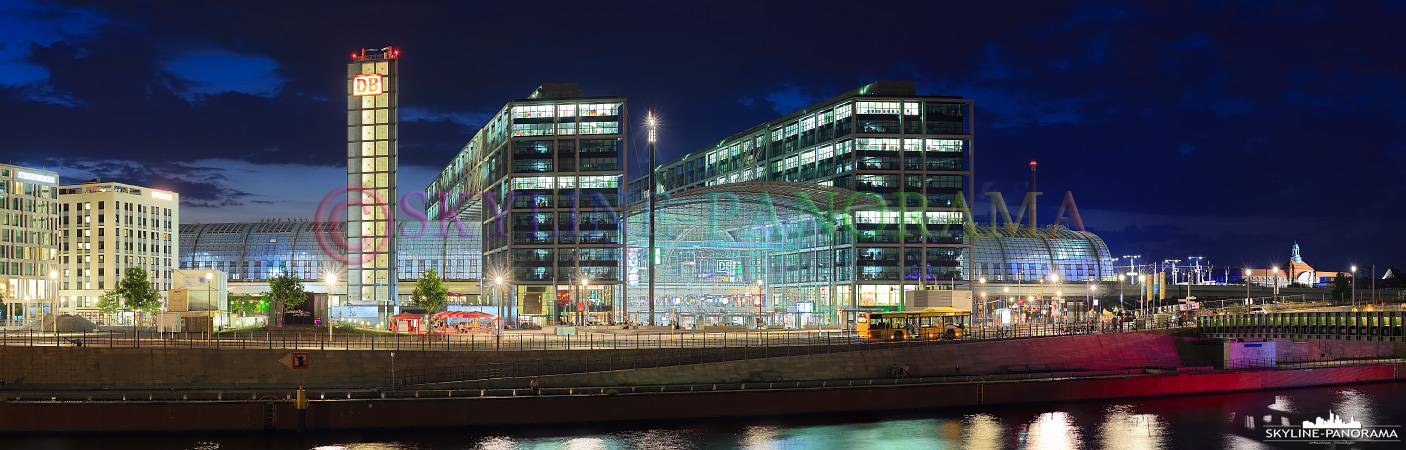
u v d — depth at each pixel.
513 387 101.56
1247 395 118.69
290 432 88.00
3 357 102.19
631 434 90.94
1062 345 133.38
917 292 163.62
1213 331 142.00
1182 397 116.75
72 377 102.44
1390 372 135.12
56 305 193.75
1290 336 125.88
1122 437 92.50
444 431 90.00
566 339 123.88
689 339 127.00
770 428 94.69
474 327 147.88
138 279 161.75
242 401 88.50
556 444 86.44
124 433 86.62
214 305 144.88
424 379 104.81
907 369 117.06
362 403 88.94
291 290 147.75
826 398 101.25
